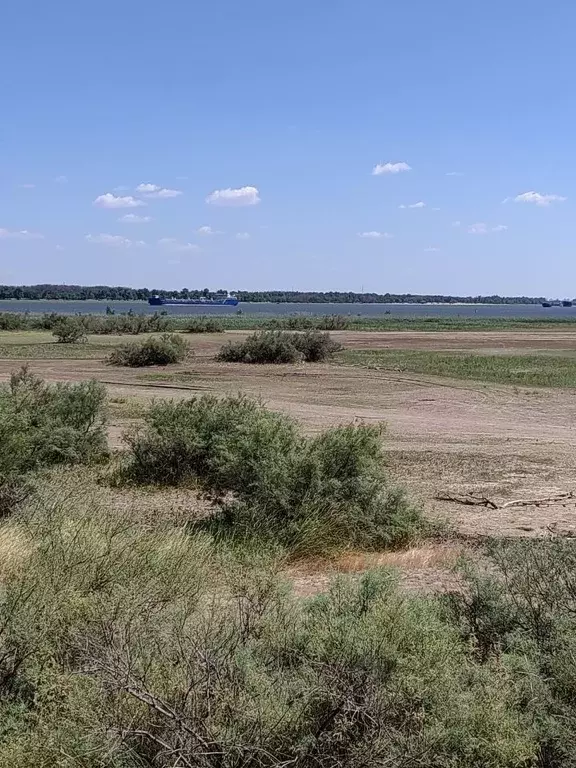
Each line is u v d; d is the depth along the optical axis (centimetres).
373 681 394
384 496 1062
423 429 2189
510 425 2309
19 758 347
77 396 1622
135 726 363
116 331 7956
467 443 1953
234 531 963
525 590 560
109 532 690
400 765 357
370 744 364
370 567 816
